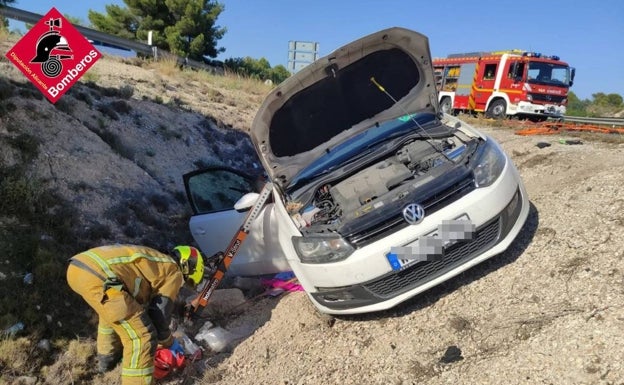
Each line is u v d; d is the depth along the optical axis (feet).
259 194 16.55
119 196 21.97
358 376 11.67
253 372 13.19
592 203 14.73
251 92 52.90
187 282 13.47
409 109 16.75
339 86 15.71
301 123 16.21
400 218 12.37
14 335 13.39
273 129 15.89
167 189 25.27
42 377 12.98
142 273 12.23
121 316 11.50
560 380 9.45
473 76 59.93
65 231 17.99
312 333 13.84
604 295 10.96
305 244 13.02
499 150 13.98
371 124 16.83
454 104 63.67
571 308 11.05
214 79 53.42
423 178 13.23
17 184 18.04
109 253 11.98
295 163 16.42
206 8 107.24
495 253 12.67
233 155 33.68
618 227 12.98
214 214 18.44
